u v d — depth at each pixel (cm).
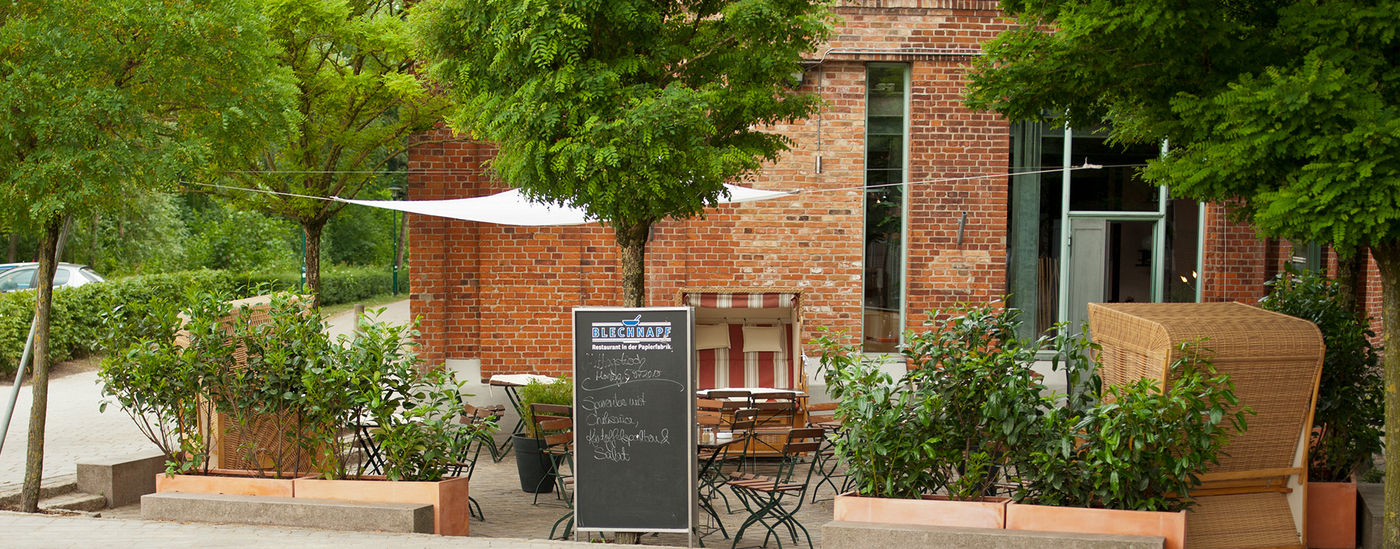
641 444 751
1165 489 686
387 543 713
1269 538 740
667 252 1390
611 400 753
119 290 2117
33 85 793
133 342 859
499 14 797
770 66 855
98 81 840
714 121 877
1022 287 1433
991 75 805
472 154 1407
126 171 824
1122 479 673
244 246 3806
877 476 717
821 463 1034
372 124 1539
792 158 1391
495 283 1418
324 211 1470
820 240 1397
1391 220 597
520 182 873
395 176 2908
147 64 832
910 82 1402
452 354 1423
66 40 805
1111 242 1441
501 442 1308
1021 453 708
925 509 692
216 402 839
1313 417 784
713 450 953
